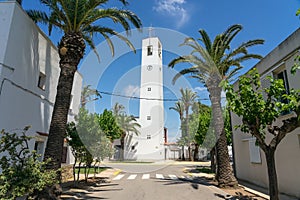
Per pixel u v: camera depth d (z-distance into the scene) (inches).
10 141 249.6
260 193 380.5
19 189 213.2
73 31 358.9
